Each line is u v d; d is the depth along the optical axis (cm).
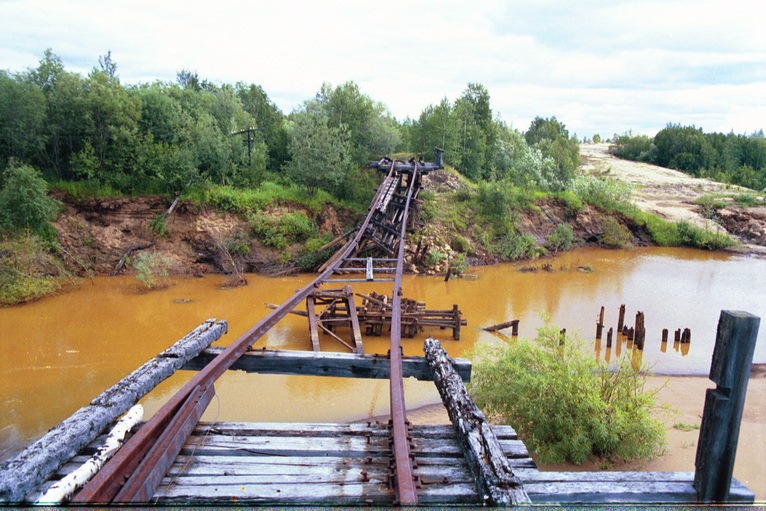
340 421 1038
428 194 3195
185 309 1834
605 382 977
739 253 3619
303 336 1567
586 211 3781
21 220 2064
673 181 6200
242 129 3512
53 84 2452
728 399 407
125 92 2580
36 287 1902
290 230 2603
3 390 1152
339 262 1864
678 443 973
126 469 409
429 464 468
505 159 4088
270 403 1113
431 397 1175
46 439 412
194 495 407
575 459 877
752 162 8362
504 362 962
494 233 3106
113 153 2503
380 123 3522
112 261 2328
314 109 3428
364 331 1656
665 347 1639
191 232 2488
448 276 2358
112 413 475
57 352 1394
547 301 2153
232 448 485
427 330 1717
